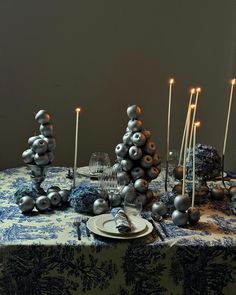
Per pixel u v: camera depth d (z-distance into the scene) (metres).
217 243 1.24
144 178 1.60
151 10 2.74
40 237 1.22
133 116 1.60
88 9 2.67
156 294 1.24
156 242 1.22
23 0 2.59
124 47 2.75
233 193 1.68
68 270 1.20
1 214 1.41
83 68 2.73
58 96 2.73
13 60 2.64
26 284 1.19
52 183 1.77
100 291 1.22
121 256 1.21
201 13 2.80
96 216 1.37
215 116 2.94
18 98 2.69
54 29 2.65
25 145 2.75
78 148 2.82
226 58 2.87
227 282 1.25
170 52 2.81
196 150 1.68
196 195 1.59
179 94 2.87
